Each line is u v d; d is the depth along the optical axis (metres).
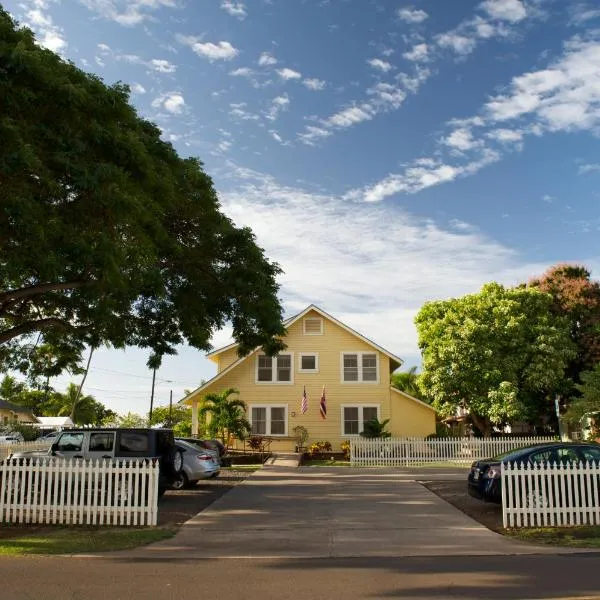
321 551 11.05
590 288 39.62
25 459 14.12
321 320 37.72
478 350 35.22
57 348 22.11
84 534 12.48
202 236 20.34
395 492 19.36
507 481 13.84
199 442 24.73
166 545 11.55
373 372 37.28
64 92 12.34
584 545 11.37
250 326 21.48
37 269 12.62
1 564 9.84
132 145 13.55
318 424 36.78
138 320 21.39
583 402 29.48
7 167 11.04
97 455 17.36
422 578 8.82
